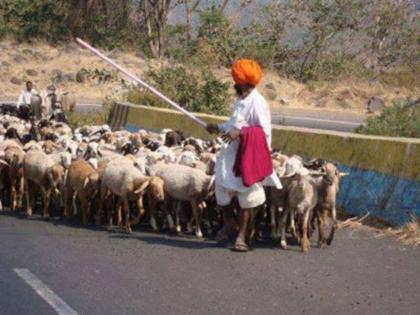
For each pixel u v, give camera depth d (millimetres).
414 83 37344
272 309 7473
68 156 12086
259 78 9836
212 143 14367
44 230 10859
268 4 40219
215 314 7293
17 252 9477
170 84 24109
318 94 35938
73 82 35812
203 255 9523
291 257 9539
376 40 39406
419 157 11203
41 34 41031
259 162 9617
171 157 12391
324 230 10148
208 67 35188
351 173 12172
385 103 33906
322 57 39000
